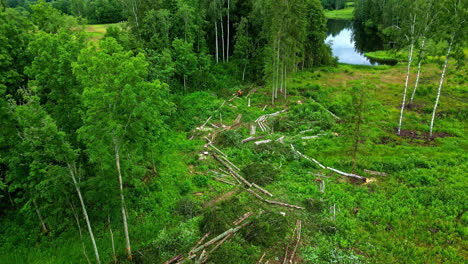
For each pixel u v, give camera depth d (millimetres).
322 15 51719
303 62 52312
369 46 78000
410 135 28656
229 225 16469
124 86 12289
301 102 37125
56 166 12516
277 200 19031
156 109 14031
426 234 16078
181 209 18172
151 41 35531
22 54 20750
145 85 12953
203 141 27281
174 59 36969
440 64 27031
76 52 16422
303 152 25203
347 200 18906
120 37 31453
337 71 53625
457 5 24797
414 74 49000
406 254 14797
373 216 17578
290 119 31781
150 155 22484
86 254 14898
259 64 45156
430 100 37406
